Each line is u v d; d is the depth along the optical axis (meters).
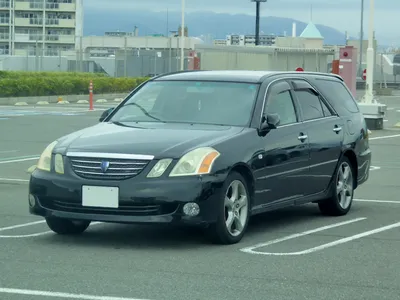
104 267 8.86
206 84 11.59
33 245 10.12
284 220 12.28
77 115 36.19
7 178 16.81
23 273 8.52
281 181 11.14
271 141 10.95
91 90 41.47
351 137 12.95
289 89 11.91
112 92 56.12
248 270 8.78
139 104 11.60
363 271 8.81
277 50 59.62
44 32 119.50
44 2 118.69
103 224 11.73
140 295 7.65
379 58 84.88
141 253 9.67
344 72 32.56
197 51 61.91
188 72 12.20
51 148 10.33
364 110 30.42
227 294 7.74
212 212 9.80
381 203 14.06
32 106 43.94
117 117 11.47
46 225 11.59
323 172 12.16
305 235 11.00
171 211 9.63
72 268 8.79
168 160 9.72
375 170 18.95
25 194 14.66
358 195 15.05
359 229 11.51
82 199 9.80
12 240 10.44
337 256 9.59
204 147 9.95
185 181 9.62
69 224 10.79
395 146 24.61
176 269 8.79
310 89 12.42
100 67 73.50
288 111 11.68
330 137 12.34
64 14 120.31
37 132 27.38
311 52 61.91
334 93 13.07
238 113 11.01
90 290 7.83
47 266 8.88
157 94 11.66
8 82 47.53
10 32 118.50
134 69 67.25
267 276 8.51
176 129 10.62
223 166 9.95
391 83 83.00
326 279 8.41
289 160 11.29
